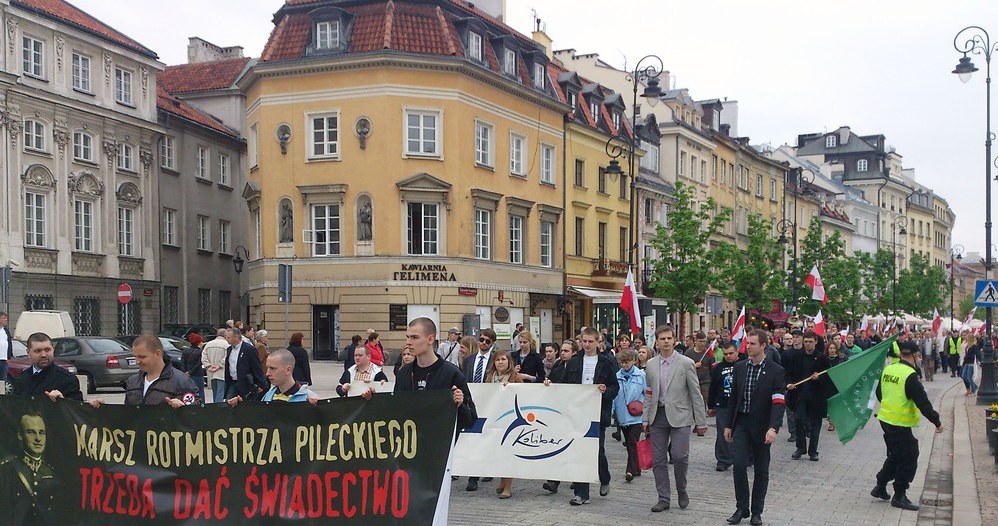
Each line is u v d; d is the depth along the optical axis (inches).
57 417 310.0
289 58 1502.2
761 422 400.2
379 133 1465.3
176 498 299.0
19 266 1396.4
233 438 295.4
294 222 1503.4
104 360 1050.7
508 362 471.8
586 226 1926.7
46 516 311.6
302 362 653.3
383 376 557.3
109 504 304.5
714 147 2554.1
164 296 1758.1
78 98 1528.1
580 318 1915.6
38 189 1443.2
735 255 1605.6
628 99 2362.2
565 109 1807.3
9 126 1384.1
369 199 1469.0
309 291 1493.6
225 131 1962.4
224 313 1964.8
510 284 1640.0
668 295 1593.3
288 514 291.4
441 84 1485.0
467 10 1583.4
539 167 1743.4
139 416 302.2
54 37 1482.5
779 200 3147.1
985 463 581.6
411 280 1465.3
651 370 436.8
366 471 286.8
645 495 470.9
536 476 452.4
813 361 611.5
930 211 5022.1
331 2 1518.2
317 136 1504.7
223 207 1961.1
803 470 566.9
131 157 1668.3
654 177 2263.8
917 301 3545.8
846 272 2420.0
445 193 1483.8
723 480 522.6
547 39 2096.5
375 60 1453.0
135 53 1667.1
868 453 647.1
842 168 4407.0
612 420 702.5
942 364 1926.7
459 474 462.3
